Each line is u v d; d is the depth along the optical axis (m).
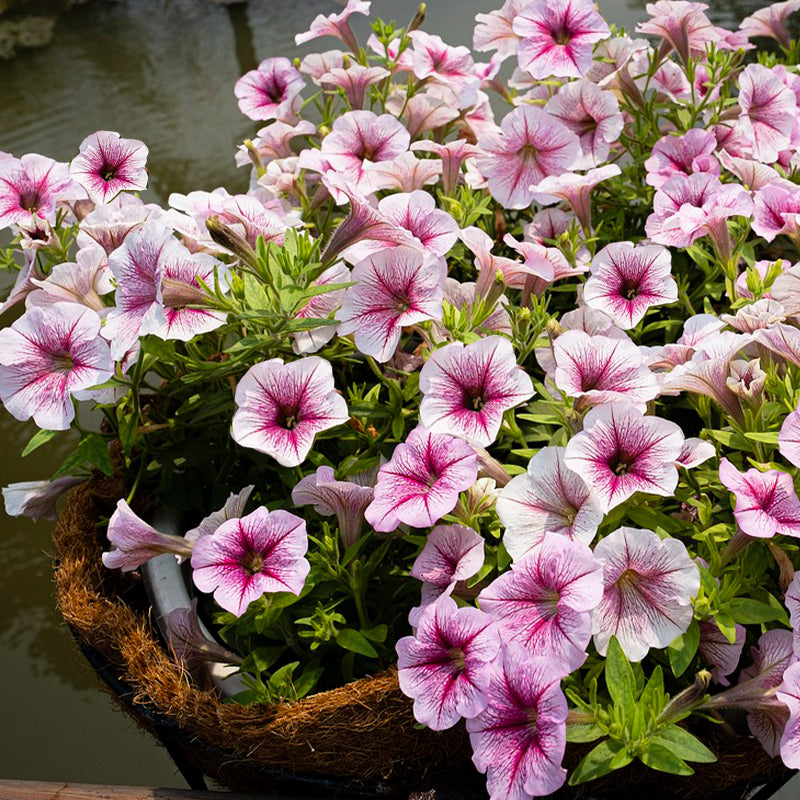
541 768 0.94
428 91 1.38
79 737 1.41
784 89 1.27
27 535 1.63
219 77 2.40
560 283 1.32
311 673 1.06
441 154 1.31
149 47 2.63
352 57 1.42
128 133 2.19
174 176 2.01
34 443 1.14
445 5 2.24
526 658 0.96
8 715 1.43
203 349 1.21
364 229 1.10
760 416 1.04
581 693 1.02
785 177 1.33
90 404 1.70
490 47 1.43
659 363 1.09
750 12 1.83
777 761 1.04
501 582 0.98
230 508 1.07
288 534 1.02
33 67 2.58
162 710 1.07
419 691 0.98
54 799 1.06
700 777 1.03
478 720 0.96
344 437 1.14
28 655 1.48
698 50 1.41
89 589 1.14
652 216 1.22
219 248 1.13
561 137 1.25
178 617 1.09
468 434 1.02
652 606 0.98
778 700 0.98
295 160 1.30
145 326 1.02
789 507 0.98
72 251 1.63
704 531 1.04
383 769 1.05
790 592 0.99
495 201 1.38
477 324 1.12
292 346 1.13
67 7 2.95
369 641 1.08
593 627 0.98
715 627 1.03
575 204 1.25
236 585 1.02
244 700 1.07
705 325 1.10
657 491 0.98
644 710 0.97
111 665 1.13
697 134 1.29
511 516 1.00
